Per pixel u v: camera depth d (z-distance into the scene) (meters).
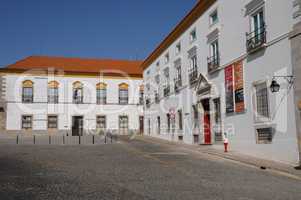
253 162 14.70
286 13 14.87
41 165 13.60
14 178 10.66
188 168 13.18
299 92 13.88
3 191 8.81
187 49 26.77
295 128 14.15
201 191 9.05
